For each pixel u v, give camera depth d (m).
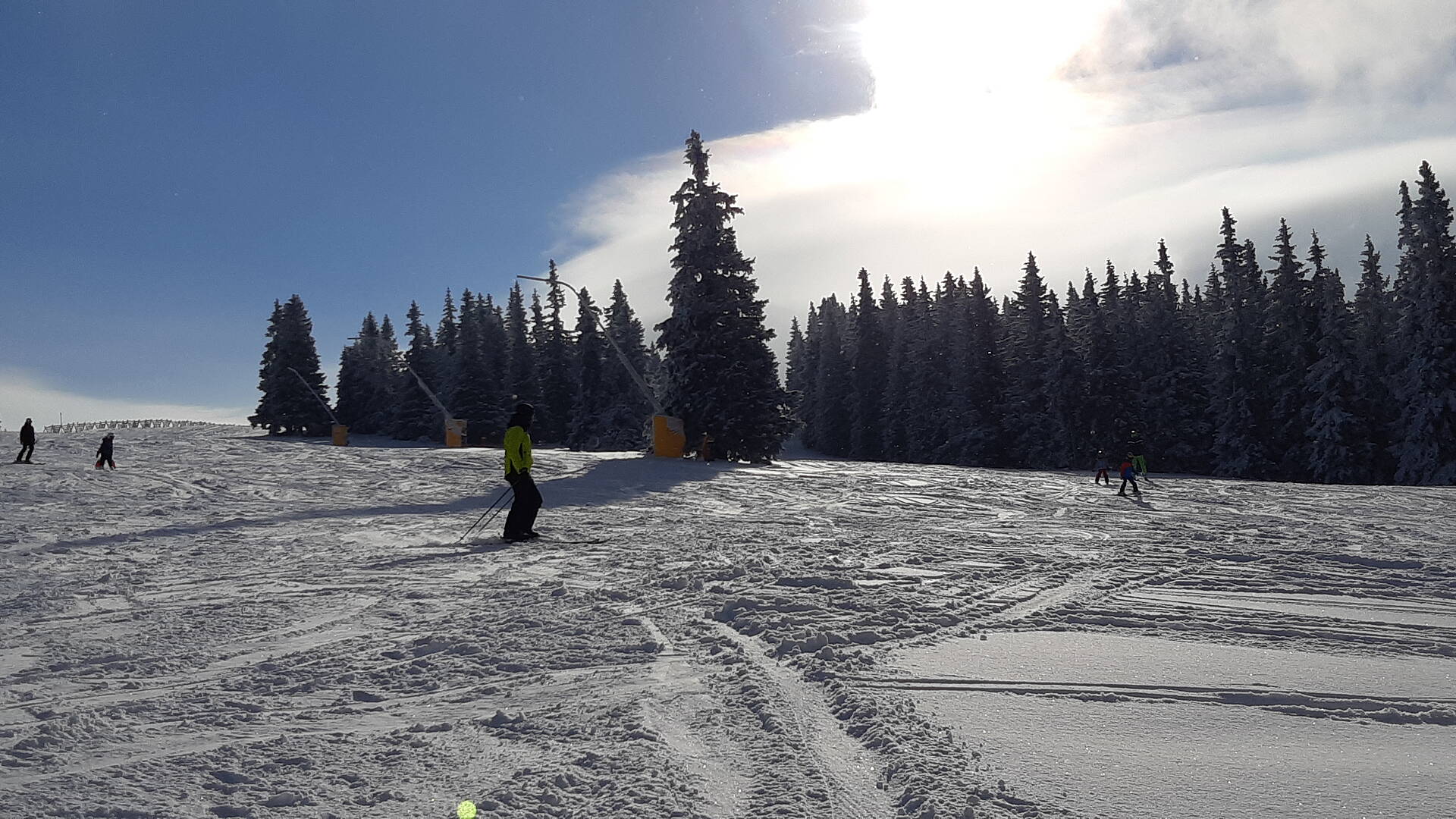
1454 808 3.30
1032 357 65.06
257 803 3.65
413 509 19.70
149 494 23.72
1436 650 5.95
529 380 82.62
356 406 92.81
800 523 16.22
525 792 3.69
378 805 3.62
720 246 40.28
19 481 26.33
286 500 22.20
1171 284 68.44
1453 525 15.59
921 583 8.85
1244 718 4.45
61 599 9.09
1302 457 49.88
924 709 4.65
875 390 84.88
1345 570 9.69
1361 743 4.07
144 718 4.94
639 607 7.95
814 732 4.43
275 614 8.07
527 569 10.72
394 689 5.50
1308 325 51.19
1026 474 34.81
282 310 83.19
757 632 6.77
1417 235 43.31
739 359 39.75
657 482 27.36
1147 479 31.02
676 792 3.66
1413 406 43.34
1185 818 3.23
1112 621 7.00
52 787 3.87
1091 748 4.03
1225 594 8.27
